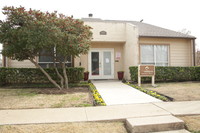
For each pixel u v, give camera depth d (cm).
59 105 488
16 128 323
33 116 390
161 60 1108
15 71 903
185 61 1145
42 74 923
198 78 1045
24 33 599
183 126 342
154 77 928
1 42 638
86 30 775
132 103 510
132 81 990
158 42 1099
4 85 902
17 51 664
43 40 604
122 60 1242
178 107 453
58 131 313
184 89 739
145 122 340
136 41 989
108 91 713
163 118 365
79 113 411
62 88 790
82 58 1178
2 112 422
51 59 1045
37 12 632
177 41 1134
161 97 567
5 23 639
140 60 1068
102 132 314
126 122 361
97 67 1206
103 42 1202
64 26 682
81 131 315
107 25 1162
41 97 597
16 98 581
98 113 410
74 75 955
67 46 673
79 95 634
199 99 552
